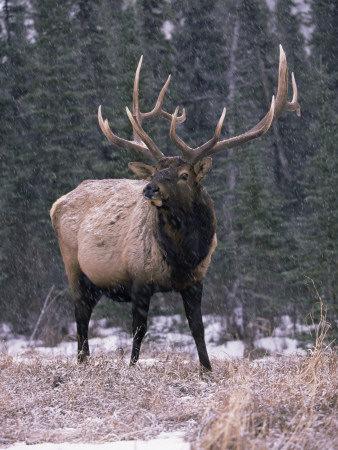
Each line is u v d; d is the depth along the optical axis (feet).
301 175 374.84
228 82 386.32
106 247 97.19
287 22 448.65
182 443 50.37
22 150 336.49
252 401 56.70
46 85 326.85
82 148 315.37
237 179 312.71
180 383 76.38
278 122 384.88
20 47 390.01
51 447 51.16
